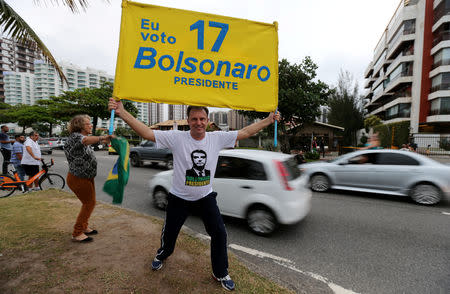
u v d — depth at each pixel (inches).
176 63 91.5
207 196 81.7
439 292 91.7
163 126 1392.7
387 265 111.5
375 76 1807.3
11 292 76.6
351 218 176.9
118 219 144.9
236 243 134.8
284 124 659.4
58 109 1063.6
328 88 623.5
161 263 91.4
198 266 95.0
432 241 137.3
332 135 936.3
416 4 1052.5
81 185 106.3
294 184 142.6
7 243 110.0
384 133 837.8
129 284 82.0
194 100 93.4
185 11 92.0
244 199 148.7
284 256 120.0
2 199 187.0
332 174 256.7
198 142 78.5
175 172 80.1
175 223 82.7
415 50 1033.5
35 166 226.8
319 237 142.9
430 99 966.4
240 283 86.4
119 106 85.8
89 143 96.3
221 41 96.0
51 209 160.6
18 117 1486.2
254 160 149.4
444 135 784.9
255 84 100.3
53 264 93.3
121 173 84.7
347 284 96.7
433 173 207.5
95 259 97.6
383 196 245.9
